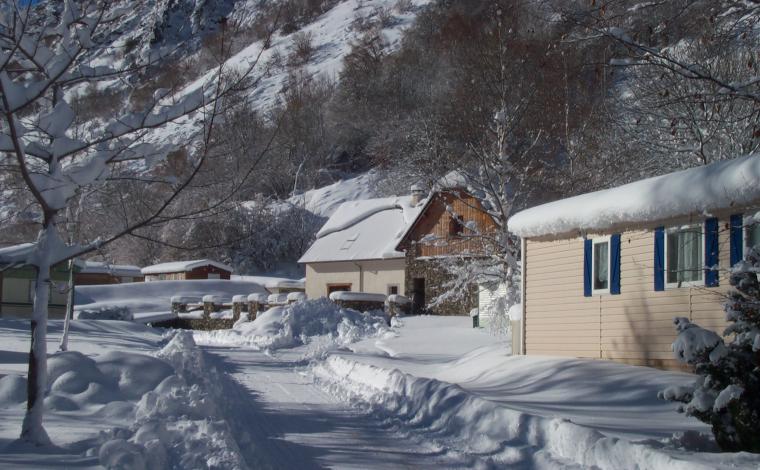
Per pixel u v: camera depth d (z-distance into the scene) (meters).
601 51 13.34
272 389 15.64
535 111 26.05
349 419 11.97
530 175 25.75
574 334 16.91
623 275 15.60
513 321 19.11
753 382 8.09
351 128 73.19
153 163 8.34
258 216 62.41
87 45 7.62
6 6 7.30
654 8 9.36
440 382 12.73
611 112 26.39
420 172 30.73
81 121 9.48
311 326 32.03
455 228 39.22
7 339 21.06
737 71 18.25
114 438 7.92
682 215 14.00
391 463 8.73
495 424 10.02
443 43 57.06
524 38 24.58
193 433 8.62
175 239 57.09
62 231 14.87
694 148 22.94
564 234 17.36
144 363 12.02
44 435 7.57
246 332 32.62
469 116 25.64
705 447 8.52
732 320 8.56
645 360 14.90
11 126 6.86
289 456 8.95
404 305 37.84
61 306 33.03
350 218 50.28
